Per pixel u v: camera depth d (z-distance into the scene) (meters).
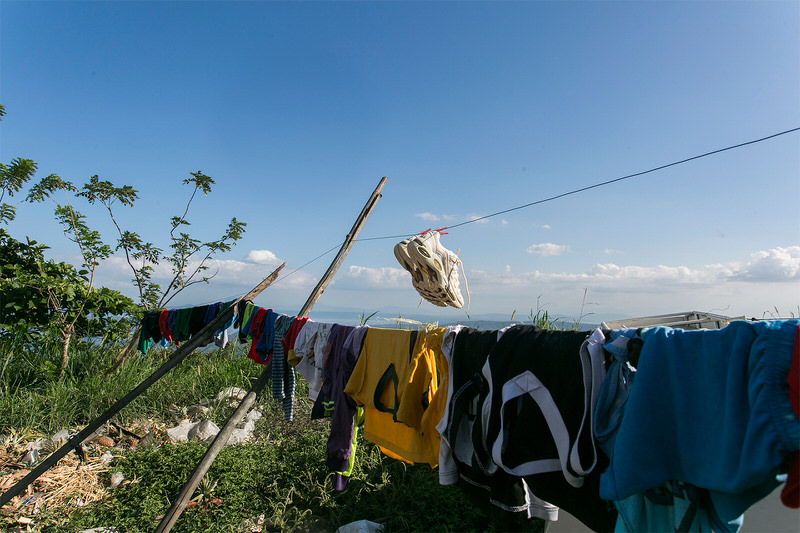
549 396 1.92
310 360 4.12
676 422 1.51
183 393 7.77
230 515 4.41
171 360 4.86
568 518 3.28
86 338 9.18
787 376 1.25
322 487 4.83
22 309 8.19
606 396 1.75
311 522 4.54
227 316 5.00
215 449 3.79
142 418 7.01
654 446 1.51
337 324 3.69
